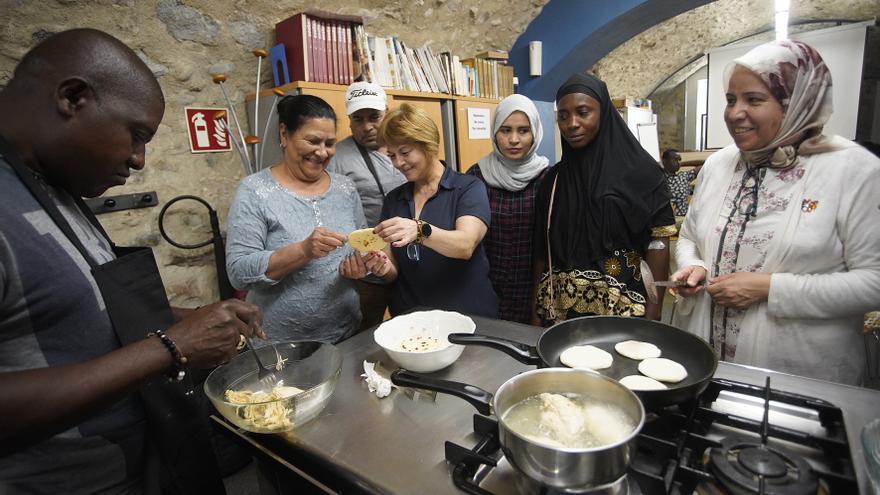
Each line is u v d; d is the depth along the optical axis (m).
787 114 1.06
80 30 0.69
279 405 0.78
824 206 1.05
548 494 0.58
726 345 1.21
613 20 3.74
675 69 7.31
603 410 0.67
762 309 1.13
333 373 0.87
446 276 1.52
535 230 1.77
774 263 1.12
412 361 0.95
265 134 2.25
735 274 1.15
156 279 0.84
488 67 3.42
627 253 1.50
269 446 0.81
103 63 0.68
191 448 0.91
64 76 0.66
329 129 1.46
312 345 1.04
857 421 0.71
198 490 0.92
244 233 1.39
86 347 0.71
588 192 1.53
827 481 0.56
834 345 1.07
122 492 0.79
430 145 1.43
